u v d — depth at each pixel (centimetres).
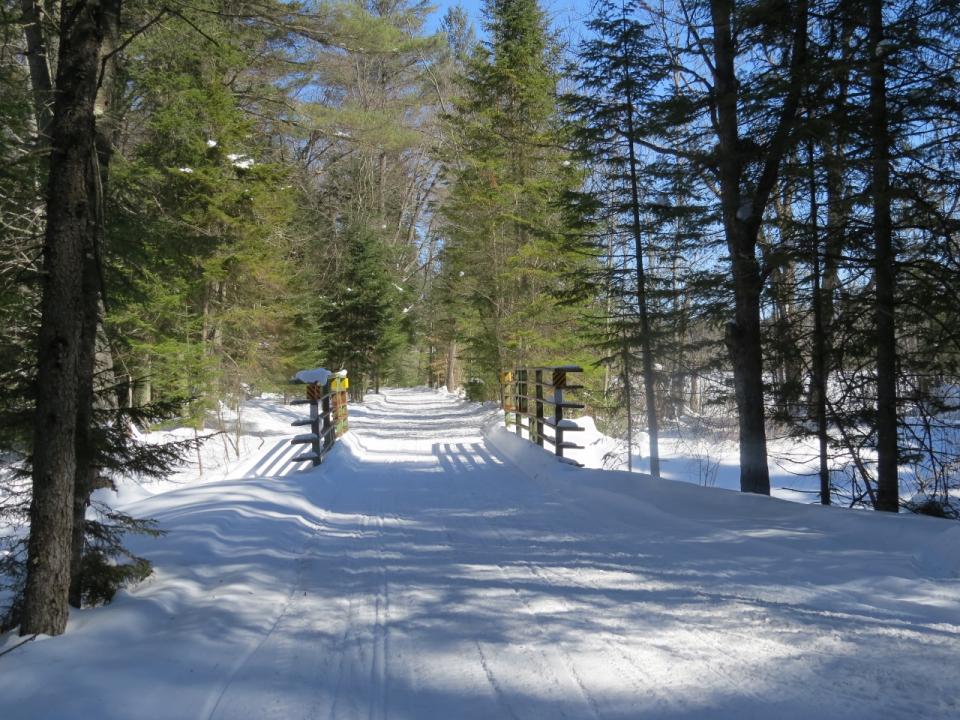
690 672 382
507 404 1891
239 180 1920
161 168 1742
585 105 1336
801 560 612
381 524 840
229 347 2112
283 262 2175
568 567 613
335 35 1770
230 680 387
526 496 1020
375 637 452
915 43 902
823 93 941
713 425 2147
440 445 1767
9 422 513
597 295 1495
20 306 682
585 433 1962
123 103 1525
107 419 558
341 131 2370
